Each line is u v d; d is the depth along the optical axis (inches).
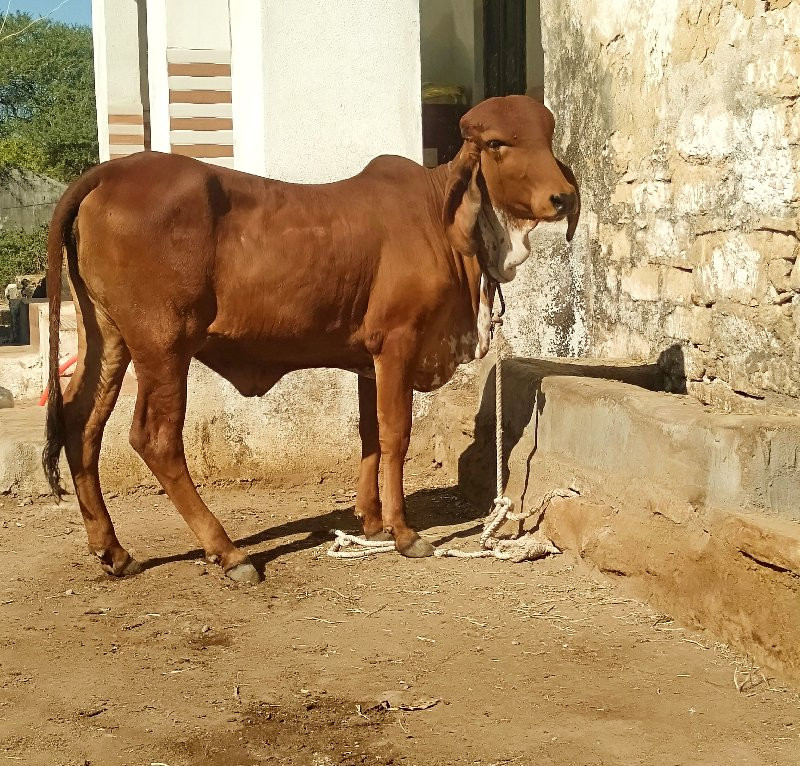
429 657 161.2
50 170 1245.1
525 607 181.8
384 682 152.3
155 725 139.9
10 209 1183.6
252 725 139.3
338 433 272.1
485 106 197.6
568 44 303.6
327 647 165.8
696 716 139.9
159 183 187.0
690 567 170.7
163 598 189.2
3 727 139.8
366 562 208.5
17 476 252.8
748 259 214.4
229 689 150.6
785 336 201.9
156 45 322.0
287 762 129.6
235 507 250.4
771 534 150.9
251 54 267.6
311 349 204.4
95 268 187.9
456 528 231.0
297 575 200.8
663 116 249.6
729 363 223.3
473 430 260.4
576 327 292.8
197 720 141.1
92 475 198.2
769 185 205.8
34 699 148.3
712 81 226.8
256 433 266.8
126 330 189.3
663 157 250.1
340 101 269.1
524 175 196.4
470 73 529.7
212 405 263.3
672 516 177.9
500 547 213.0
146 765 129.3
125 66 492.4
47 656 163.5
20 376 432.5
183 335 190.4
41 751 133.0
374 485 221.9
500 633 170.1
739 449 163.9
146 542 222.5
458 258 209.3
